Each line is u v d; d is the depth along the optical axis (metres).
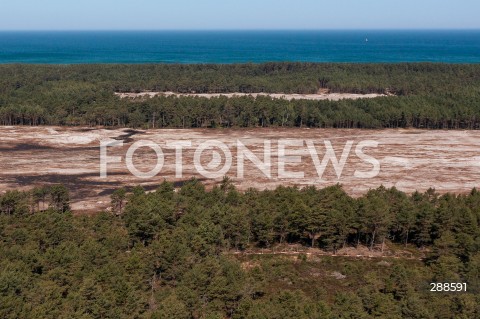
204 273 58.81
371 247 78.06
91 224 74.50
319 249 78.06
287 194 85.06
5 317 47.84
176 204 82.25
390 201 84.88
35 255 60.34
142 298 54.34
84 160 131.38
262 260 71.94
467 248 69.88
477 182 117.00
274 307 52.84
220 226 73.62
